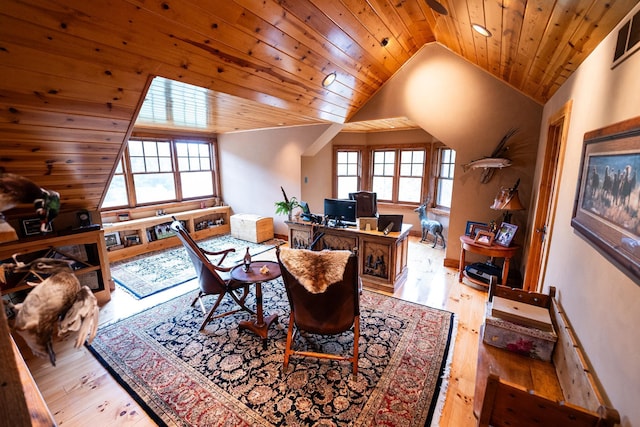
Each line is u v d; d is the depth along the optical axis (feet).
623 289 3.45
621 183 3.60
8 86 5.25
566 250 6.00
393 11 8.59
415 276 12.49
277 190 18.02
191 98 9.41
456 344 7.86
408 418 5.60
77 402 6.04
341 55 9.53
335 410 5.78
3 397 1.62
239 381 6.55
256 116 13.20
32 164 7.41
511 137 11.31
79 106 6.47
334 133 16.65
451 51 11.75
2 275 2.06
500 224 11.50
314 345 7.79
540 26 5.57
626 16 4.03
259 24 6.80
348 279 6.20
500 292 6.69
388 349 7.59
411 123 16.06
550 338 5.43
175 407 5.89
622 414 3.19
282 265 6.39
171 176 18.07
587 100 5.65
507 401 3.45
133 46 5.82
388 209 20.40
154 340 8.04
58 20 4.71
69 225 9.88
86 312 2.19
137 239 15.60
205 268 8.18
